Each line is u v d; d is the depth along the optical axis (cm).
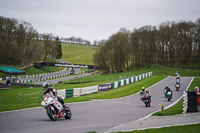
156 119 1589
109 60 11962
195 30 11312
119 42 11338
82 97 3681
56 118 1506
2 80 9431
